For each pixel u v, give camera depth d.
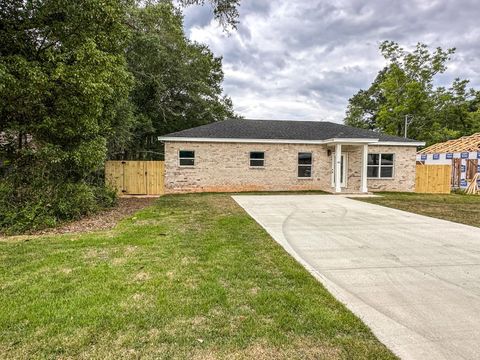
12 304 3.21
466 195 15.95
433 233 6.99
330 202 12.46
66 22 8.21
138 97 20.25
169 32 19.05
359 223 8.10
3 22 7.99
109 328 2.78
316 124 20.42
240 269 4.35
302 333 2.75
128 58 17.50
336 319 2.98
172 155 16.36
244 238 6.15
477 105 31.09
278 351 2.48
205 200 12.91
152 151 23.62
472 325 2.95
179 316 3.01
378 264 4.79
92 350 2.46
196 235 6.36
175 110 24.02
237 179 16.88
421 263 4.85
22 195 7.92
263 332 2.75
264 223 7.94
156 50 18.48
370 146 17.45
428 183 17.72
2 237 6.34
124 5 10.88
